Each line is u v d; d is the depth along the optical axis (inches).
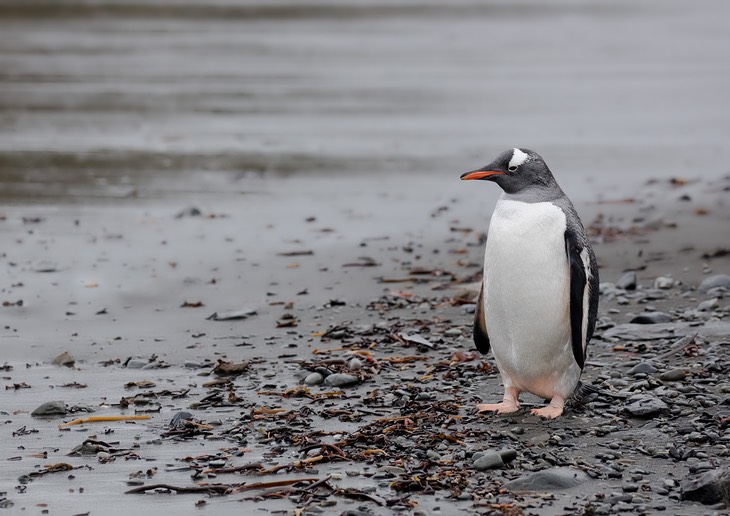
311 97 1947.6
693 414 568.4
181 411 583.2
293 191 1249.4
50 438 553.6
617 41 2965.1
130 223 1090.1
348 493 472.7
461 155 1466.5
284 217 1123.9
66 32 2962.6
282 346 714.8
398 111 1818.4
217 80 2126.0
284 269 923.4
